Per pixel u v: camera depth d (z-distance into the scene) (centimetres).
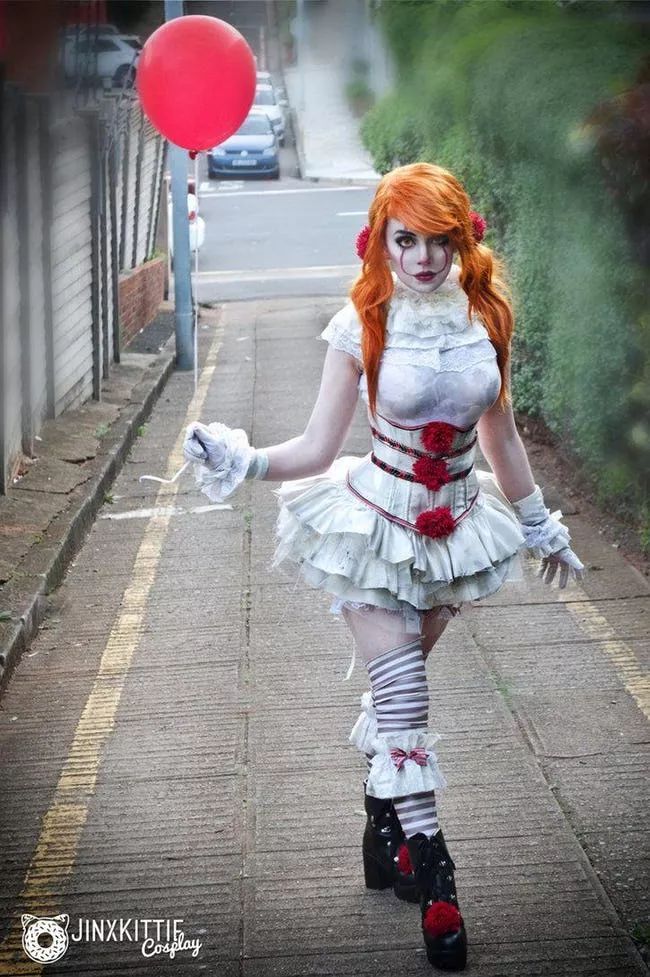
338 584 339
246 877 385
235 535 739
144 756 464
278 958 346
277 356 1459
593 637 556
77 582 666
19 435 838
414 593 336
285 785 438
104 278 1236
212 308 1977
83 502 770
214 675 535
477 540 343
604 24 869
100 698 517
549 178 806
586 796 422
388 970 339
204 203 3112
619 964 338
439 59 1207
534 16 1027
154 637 583
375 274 332
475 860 388
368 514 339
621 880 375
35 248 939
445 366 330
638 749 453
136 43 1742
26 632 575
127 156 1534
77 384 1089
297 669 537
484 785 432
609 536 696
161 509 807
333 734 474
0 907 375
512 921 358
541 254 842
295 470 343
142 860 396
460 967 336
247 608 614
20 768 459
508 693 503
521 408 944
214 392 1251
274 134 3503
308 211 2967
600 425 719
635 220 650
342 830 408
